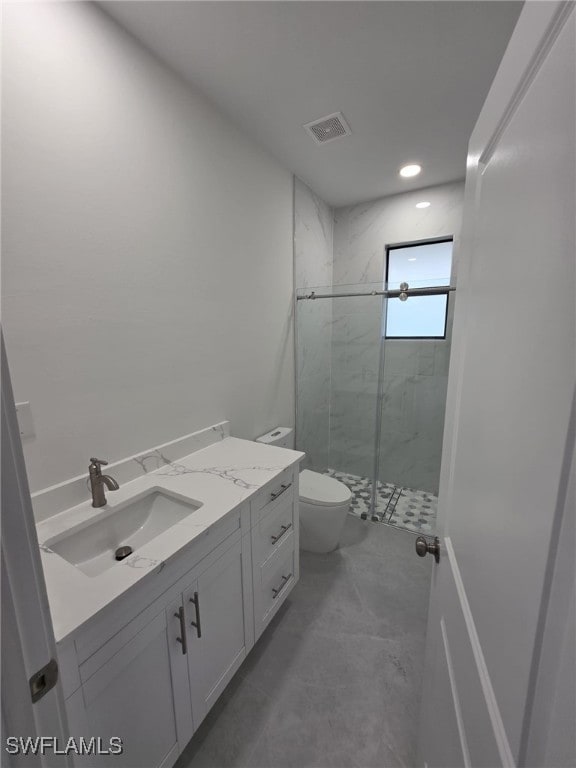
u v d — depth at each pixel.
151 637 0.91
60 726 0.49
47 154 1.00
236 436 1.96
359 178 2.35
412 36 1.21
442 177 2.34
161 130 1.35
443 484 0.87
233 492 1.27
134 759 0.88
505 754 0.40
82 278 1.13
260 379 2.13
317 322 2.71
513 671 0.39
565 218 0.32
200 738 1.15
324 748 1.12
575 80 0.30
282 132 1.81
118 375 1.28
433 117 1.68
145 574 0.86
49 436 1.08
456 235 2.44
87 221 1.13
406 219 2.63
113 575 0.85
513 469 0.43
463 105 1.58
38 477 1.07
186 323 1.55
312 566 1.99
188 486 1.32
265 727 1.18
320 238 2.73
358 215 2.83
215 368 1.75
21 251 0.97
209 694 1.14
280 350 2.31
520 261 0.43
